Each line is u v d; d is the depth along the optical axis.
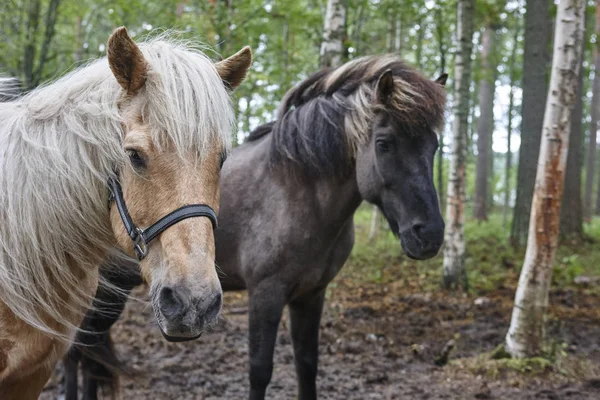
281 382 4.86
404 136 3.38
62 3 10.26
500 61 15.87
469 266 9.20
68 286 2.42
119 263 2.80
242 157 3.92
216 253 3.78
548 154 4.82
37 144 2.31
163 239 2.01
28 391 2.51
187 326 1.91
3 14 9.21
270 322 3.50
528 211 10.71
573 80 4.71
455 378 4.86
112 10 10.31
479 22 12.64
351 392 4.61
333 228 3.55
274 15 9.64
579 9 4.67
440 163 12.41
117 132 2.16
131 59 2.13
